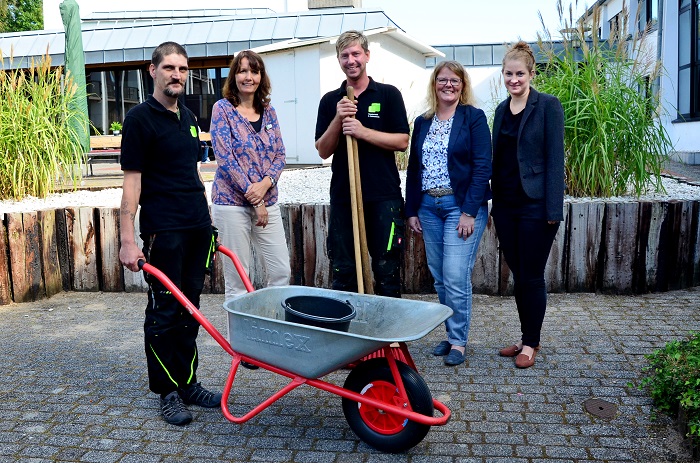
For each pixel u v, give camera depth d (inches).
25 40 762.2
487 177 158.6
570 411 136.3
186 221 136.5
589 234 219.9
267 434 129.5
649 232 217.8
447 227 163.5
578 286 222.8
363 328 131.3
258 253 173.2
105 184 323.6
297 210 227.9
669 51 587.8
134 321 204.5
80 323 203.2
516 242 162.2
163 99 133.5
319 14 695.1
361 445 124.5
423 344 178.7
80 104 316.2
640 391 145.0
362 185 160.2
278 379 156.9
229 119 162.9
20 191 273.6
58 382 156.3
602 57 253.8
